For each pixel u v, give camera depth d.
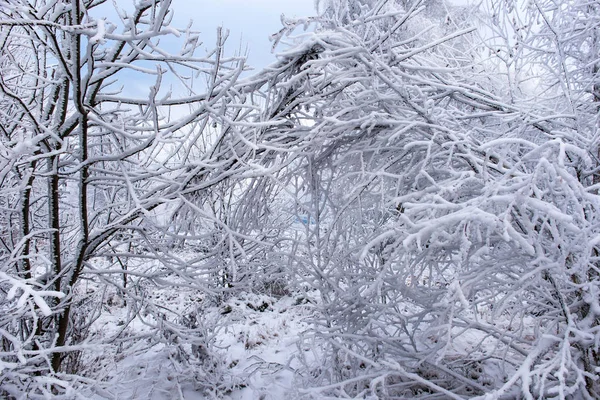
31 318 3.03
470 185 3.35
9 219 3.46
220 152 3.24
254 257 4.15
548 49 3.53
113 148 4.22
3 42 2.41
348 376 3.99
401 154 3.52
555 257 2.62
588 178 3.31
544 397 2.88
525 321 6.03
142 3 2.47
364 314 3.91
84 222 3.04
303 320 4.41
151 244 3.54
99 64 2.59
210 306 6.42
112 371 3.93
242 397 4.44
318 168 3.97
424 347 4.86
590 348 2.73
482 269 3.00
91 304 4.76
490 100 3.28
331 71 3.30
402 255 3.22
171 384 4.16
